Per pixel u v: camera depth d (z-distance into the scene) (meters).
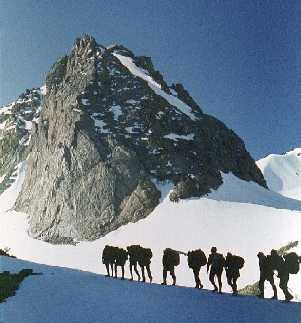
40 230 154.00
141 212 143.38
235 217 138.00
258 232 128.38
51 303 26.72
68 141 163.88
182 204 144.25
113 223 144.12
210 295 30.67
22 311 24.64
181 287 34.59
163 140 162.50
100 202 149.50
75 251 139.00
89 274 41.72
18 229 160.00
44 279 35.16
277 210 139.75
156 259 120.25
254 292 56.94
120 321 22.69
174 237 131.25
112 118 168.25
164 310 25.23
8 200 196.38
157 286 34.41
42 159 178.75
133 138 161.62
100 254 133.00
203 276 99.94
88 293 29.92
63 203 154.88
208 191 152.00
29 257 141.38
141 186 148.25
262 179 186.50
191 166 158.00
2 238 155.50
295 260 30.83
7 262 44.94
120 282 36.12
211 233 131.12
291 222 131.00
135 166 153.25
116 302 27.16
